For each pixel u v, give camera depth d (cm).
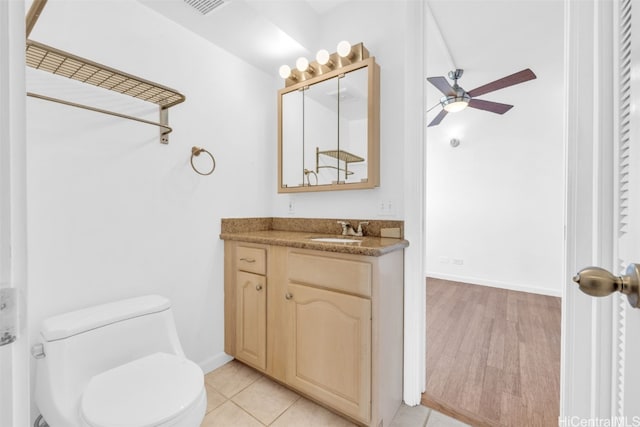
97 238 131
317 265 140
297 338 147
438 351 201
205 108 177
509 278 354
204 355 177
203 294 177
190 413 89
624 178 51
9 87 30
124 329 118
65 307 121
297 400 151
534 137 336
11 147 30
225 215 190
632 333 41
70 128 123
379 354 124
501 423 133
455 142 382
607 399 61
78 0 125
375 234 175
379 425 125
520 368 179
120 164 139
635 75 42
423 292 155
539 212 336
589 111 91
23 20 31
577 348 94
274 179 228
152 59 151
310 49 194
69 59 105
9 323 30
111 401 89
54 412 95
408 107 152
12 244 30
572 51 95
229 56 192
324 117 192
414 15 149
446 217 396
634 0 43
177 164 163
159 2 146
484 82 294
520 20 198
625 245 49
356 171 178
